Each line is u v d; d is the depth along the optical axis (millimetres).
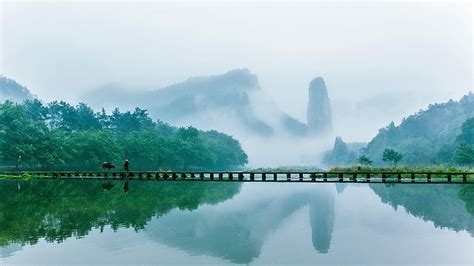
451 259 17359
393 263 16891
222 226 24844
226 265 16734
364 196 39094
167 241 20750
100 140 100312
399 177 51312
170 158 127500
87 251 18750
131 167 114875
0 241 20688
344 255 18141
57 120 132500
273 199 37969
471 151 104875
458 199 35750
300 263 17062
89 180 59531
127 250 18984
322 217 27906
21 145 81125
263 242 20625
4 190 44375
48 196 38844
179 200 36812
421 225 24562
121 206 32656
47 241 20672
